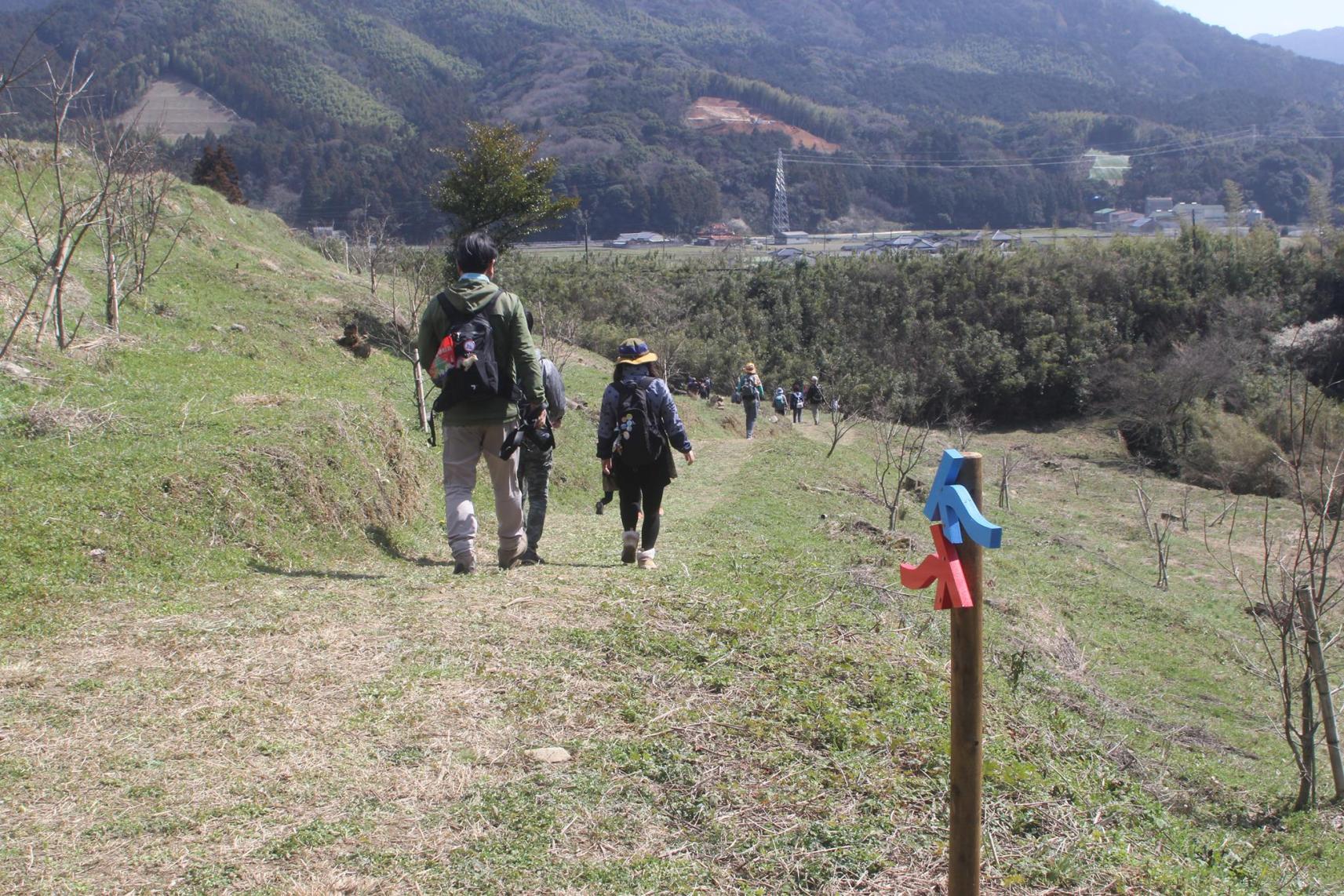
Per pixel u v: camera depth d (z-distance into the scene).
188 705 3.65
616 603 5.12
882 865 3.03
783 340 45.84
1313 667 6.91
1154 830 4.08
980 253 49.19
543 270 50.34
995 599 10.95
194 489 6.38
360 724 3.58
